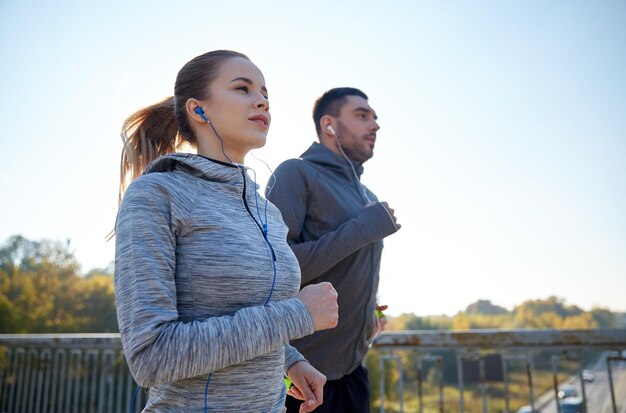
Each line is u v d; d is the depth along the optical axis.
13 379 3.96
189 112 1.17
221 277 0.93
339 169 2.06
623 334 2.53
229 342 0.82
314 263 1.69
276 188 1.86
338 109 2.19
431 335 2.84
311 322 0.93
